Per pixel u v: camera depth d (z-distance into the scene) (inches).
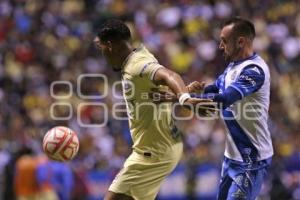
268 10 2425.0
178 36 2293.3
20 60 2225.6
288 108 1991.9
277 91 2070.6
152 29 2313.0
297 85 2112.5
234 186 877.2
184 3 2399.1
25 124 1824.6
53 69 2153.1
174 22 2343.8
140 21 2349.9
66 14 2399.1
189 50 2234.3
